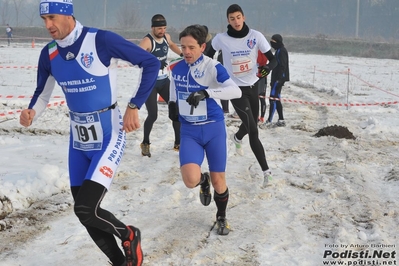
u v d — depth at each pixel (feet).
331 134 32.68
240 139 25.71
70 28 12.92
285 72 36.42
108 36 13.08
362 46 169.99
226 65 23.63
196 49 16.22
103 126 13.50
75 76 13.15
